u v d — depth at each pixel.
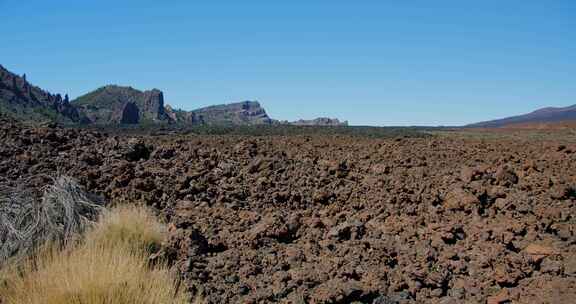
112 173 8.91
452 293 5.46
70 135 11.53
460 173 10.33
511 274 5.74
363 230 7.23
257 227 6.96
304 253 6.36
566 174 10.49
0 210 6.35
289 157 12.30
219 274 5.66
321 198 8.83
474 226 7.34
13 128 11.16
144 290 4.52
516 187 9.41
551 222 7.30
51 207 6.41
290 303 5.07
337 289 5.19
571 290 5.43
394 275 5.72
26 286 4.77
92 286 4.33
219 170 10.24
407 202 8.60
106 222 6.17
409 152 13.94
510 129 40.00
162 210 7.86
